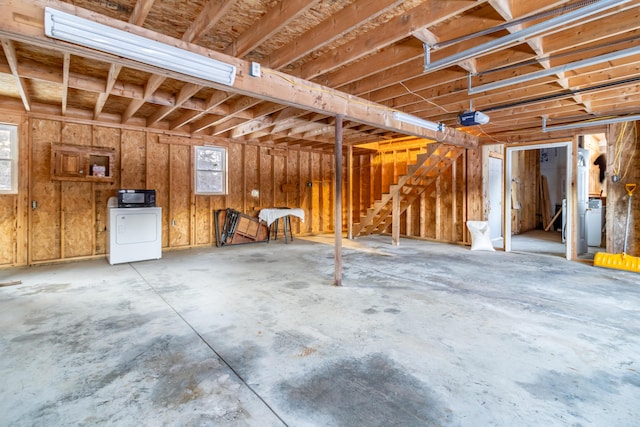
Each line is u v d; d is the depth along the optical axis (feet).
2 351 7.88
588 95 14.66
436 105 15.62
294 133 22.49
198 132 22.68
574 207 18.51
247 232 24.75
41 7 7.06
